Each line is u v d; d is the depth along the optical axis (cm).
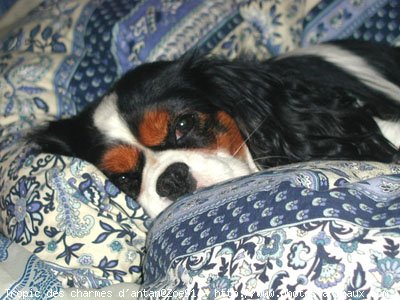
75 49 64
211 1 64
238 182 36
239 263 29
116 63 63
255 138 52
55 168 46
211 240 31
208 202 35
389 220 28
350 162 36
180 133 48
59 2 68
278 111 53
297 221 29
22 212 45
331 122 52
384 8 61
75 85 62
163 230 36
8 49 67
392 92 53
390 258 27
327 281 27
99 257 44
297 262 28
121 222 45
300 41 63
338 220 28
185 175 46
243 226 31
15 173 48
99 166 49
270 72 54
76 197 45
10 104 61
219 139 50
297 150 52
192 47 59
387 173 34
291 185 31
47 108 61
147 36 63
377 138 50
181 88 51
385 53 57
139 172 48
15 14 77
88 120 51
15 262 40
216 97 53
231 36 63
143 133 48
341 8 62
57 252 44
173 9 64
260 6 62
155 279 36
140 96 50
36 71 62
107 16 64
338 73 54
